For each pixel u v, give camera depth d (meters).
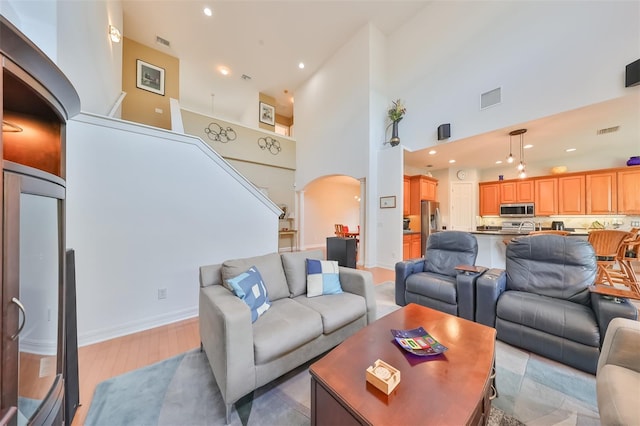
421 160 5.89
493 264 3.72
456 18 4.27
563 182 5.60
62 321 1.05
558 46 3.20
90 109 2.62
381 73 5.38
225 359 1.27
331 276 2.21
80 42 2.27
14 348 0.77
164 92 5.79
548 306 1.81
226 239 2.90
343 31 5.27
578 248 2.10
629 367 1.09
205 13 4.66
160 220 2.41
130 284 2.24
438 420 0.81
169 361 1.79
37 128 1.07
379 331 1.44
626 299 1.58
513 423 1.25
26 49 0.76
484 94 3.93
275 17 4.82
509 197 6.37
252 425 1.26
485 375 1.04
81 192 2.02
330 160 6.13
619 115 3.27
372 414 0.84
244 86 7.24
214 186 2.80
